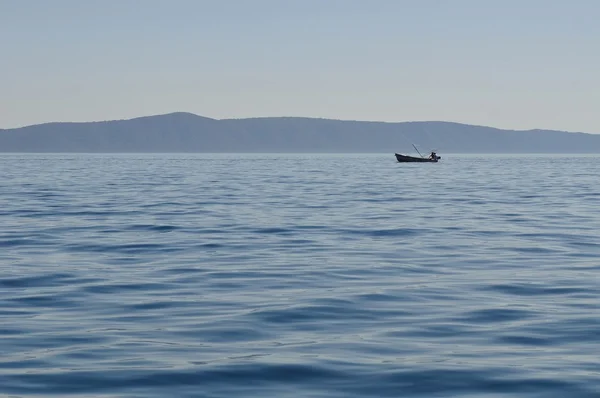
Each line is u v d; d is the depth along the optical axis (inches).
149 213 1606.8
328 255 1003.9
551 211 1695.4
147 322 615.8
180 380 461.7
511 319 626.5
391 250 1053.8
